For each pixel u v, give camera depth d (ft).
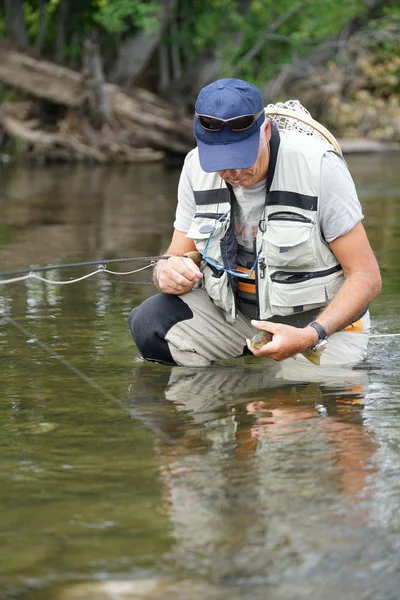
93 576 7.30
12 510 8.54
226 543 7.82
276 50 86.89
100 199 43.42
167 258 14.65
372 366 14.11
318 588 7.09
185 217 14.65
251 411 11.69
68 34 80.69
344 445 10.23
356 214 13.39
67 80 70.03
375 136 82.48
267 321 13.73
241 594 7.02
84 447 10.31
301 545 7.75
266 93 85.35
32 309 18.71
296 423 11.12
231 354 14.78
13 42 72.54
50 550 7.73
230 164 12.59
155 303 14.67
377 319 17.52
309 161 13.30
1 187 49.65
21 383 13.21
